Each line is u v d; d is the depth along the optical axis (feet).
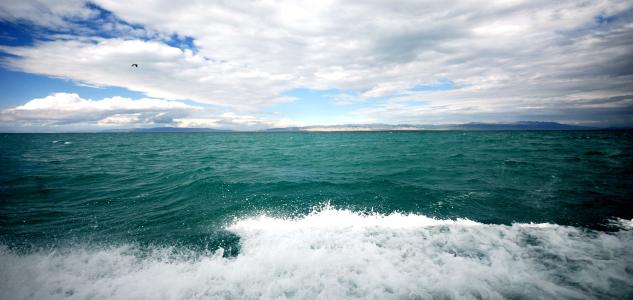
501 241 20.88
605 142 157.07
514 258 18.08
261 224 26.20
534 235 22.04
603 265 17.03
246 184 42.52
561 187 39.73
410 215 28.35
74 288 15.66
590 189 38.37
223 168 60.29
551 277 15.76
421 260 17.84
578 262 17.47
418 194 36.50
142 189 41.04
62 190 40.37
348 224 25.52
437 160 72.95
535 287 14.74
